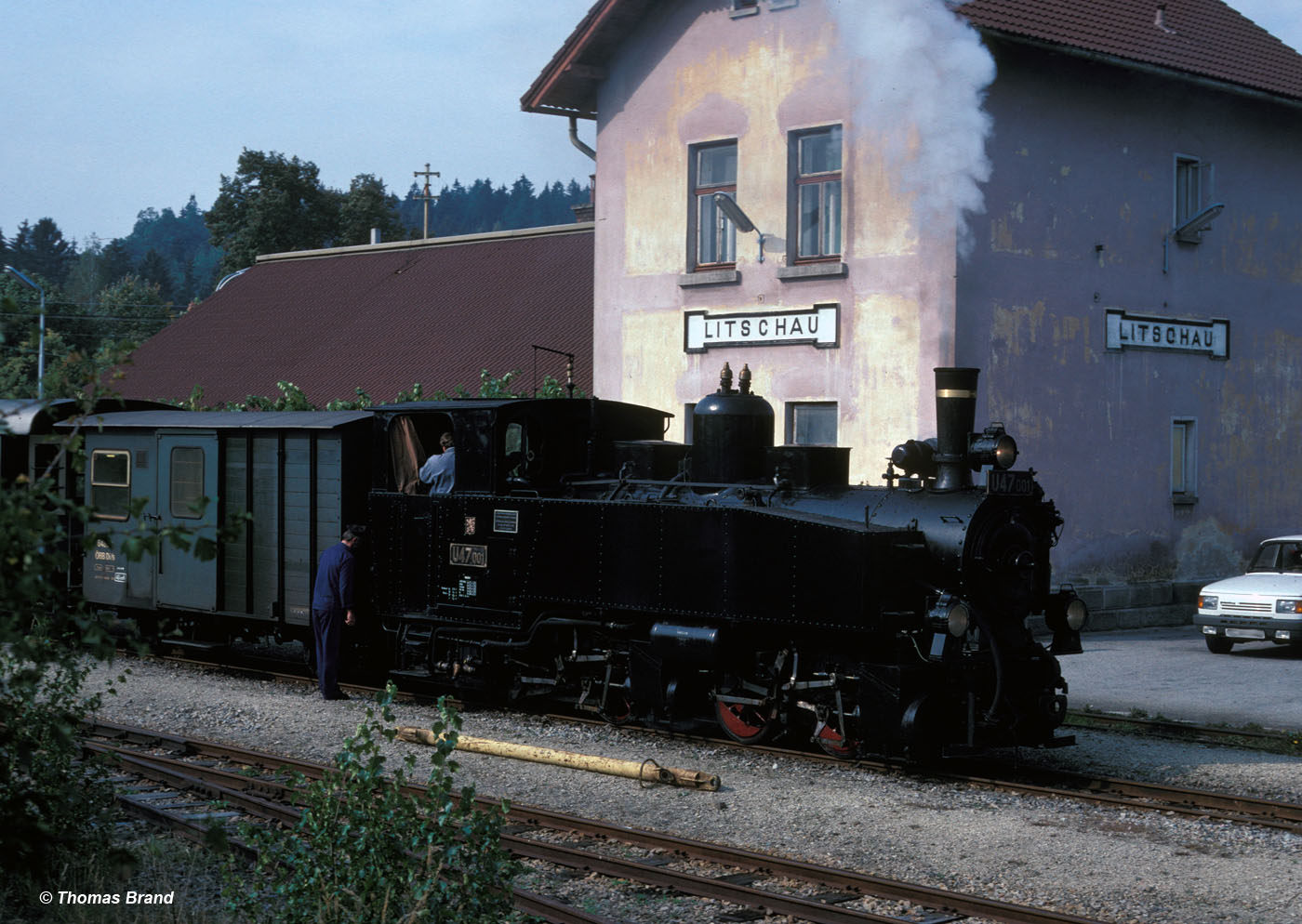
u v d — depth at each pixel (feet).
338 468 44.68
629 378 68.28
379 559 44.06
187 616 51.19
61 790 22.72
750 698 35.50
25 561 15.64
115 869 20.86
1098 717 39.70
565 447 42.63
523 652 40.63
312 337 97.40
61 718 20.90
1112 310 63.98
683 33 65.36
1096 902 22.53
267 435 47.03
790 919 21.43
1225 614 55.31
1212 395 69.31
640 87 67.26
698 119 65.00
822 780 32.04
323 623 42.91
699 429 37.60
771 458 36.99
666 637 35.96
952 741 32.40
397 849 17.79
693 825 27.71
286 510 46.44
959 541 32.48
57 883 21.42
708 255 66.03
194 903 21.44
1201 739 37.40
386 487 44.16
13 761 19.54
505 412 40.65
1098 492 63.41
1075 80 62.08
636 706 37.52
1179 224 68.54
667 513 36.50
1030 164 60.08
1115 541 64.28
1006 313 59.11
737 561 34.86
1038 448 60.59
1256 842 26.35
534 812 27.55
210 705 41.06
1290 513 73.82
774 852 25.63
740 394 37.86
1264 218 72.13
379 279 102.83
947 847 25.99
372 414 45.34
